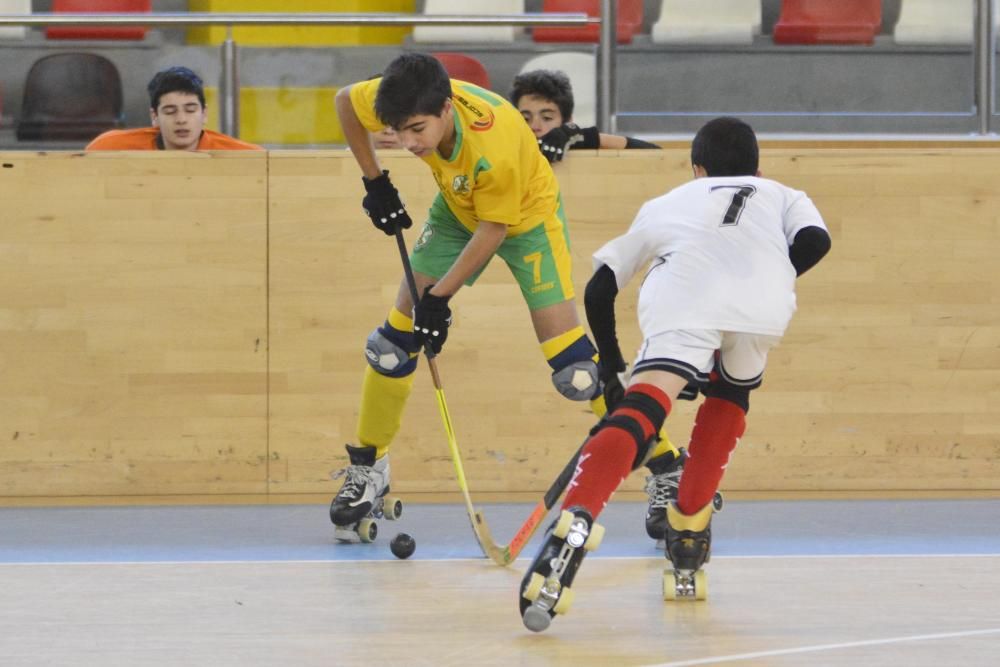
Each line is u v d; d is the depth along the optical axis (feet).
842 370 58.39
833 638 31.68
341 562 42.42
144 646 31.04
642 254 36.19
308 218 58.03
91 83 67.97
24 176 57.41
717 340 34.88
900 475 58.65
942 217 58.49
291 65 67.72
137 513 53.21
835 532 48.08
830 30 68.49
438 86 38.19
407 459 58.08
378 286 58.18
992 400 58.70
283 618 34.06
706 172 38.50
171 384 57.93
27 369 57.62
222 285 57.98
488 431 58.08
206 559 42.98
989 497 57.16
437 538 47.26
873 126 68.80
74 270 57.62
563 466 58.23
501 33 68.33
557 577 31.27
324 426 58.23
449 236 44.60
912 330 58.54
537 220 43.57
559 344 44.16
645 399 34.04
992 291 58.59
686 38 68.44
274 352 58.13
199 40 67.62
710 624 33.37
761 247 35.50
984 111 68.69
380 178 44.55
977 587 37.96
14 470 57.62
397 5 71.05
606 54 68.39
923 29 68.69
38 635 32.19
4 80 67.97
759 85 68.80
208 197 57.82
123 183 57.72
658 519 45.14
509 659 29.81
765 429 58.39
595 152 58.18
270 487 58.23
